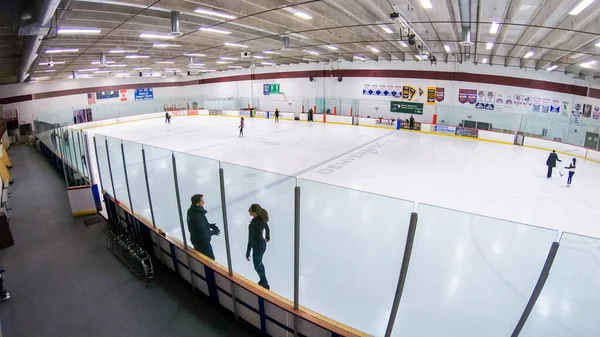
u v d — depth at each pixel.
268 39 13.17
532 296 2.25
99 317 3.88
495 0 7.49
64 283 4.59
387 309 3.41
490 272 2.56
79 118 24.14
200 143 15.75
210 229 4.49
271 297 3.35
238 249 4.90
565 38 9.36
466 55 15.13
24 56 8.71
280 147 14.63
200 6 7.76
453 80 19.00
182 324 3.75
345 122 22.28
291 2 7.58
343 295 3.61
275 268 4.20
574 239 2.16
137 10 7.99
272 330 3.51
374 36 12.50
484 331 2.71
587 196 8.59
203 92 33.31
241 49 16.12
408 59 20.22
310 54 18.86
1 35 8.05
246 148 14.45
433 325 3.02
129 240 5.21
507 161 12.34
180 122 24.73
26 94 24.08
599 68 12.86
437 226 2.77
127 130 20.62
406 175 10.28
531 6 7.82
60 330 3.67
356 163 11.77
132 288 4.47
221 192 3.45
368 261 3.39
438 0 7.73
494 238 2.48
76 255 5.40
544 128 16.05
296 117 24.78
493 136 16.34
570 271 2.23
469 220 2.57
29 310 4.01
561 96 15.74
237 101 30.28
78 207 7.21
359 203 3.28
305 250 3.88
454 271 2.76
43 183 10.33
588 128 13.93
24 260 5.25
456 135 17.72
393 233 3.12
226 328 3.70
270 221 5.24
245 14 8.35
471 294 2.71
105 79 29.27
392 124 20.22
